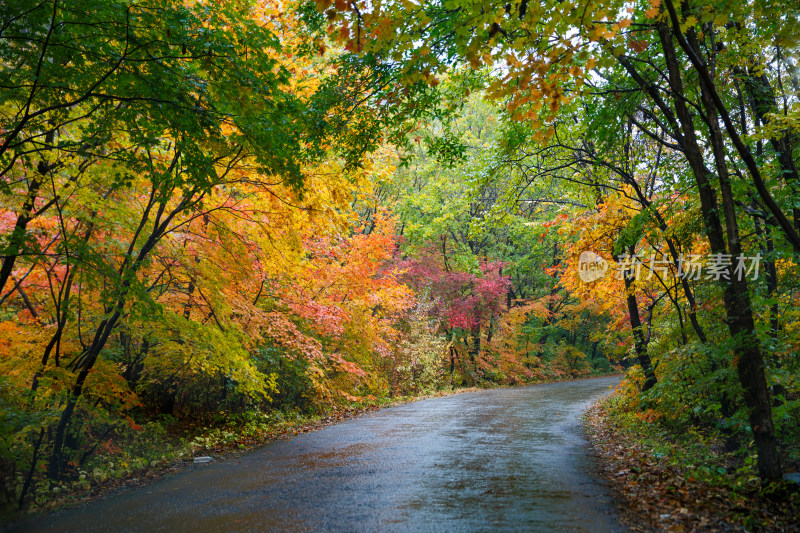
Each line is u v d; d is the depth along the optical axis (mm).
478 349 27891
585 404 15867
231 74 5391
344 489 5758
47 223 7270
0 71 5336
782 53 6891
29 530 4664
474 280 25047
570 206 13977
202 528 4480
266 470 7043
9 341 6988
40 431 7141
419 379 21875
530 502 5016
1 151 5211
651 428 9719
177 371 10375
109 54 4969
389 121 7672
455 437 9531
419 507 4918
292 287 11797
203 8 5602
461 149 8273
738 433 7418
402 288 15820
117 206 7191
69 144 5828
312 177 9133
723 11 5121
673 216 9383
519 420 12078
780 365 7367
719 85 7742
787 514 4293
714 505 4609
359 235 14188
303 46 7816
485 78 8750
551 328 31750
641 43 4691
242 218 9195
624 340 15133
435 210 24469
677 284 10008
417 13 4383
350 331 14539
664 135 10531
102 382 7465
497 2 4277
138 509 5250
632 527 4160
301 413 13773
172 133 5742
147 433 9219
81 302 7582
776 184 6695
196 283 8992
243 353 9211
